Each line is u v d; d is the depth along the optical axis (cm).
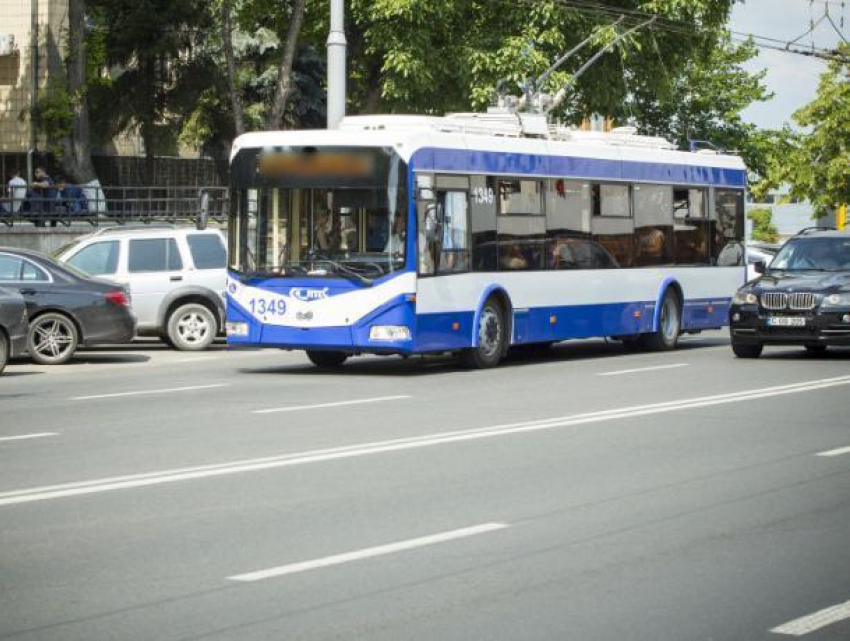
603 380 2128
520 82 4241
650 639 723
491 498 1118
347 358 2612
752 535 985
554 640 720
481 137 2334
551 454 1352
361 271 2172
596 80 4500
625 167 2714
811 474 1251
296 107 5672
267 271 2225
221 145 5741
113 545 938
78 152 4872
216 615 764
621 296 2697
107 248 2756
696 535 984
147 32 5478
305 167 2206
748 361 2522
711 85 5906
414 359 2588
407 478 1208
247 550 925
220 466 1264
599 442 1438
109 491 1137
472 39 4344
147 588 823
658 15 4269
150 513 1046
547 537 973
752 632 738
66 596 803
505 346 2388
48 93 5078
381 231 2170
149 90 5678
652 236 2798
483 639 720
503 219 2378
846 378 2155
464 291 2283
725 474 1247
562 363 2489
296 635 725
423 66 4250
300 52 5650
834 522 1033
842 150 6569
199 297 2788
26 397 1866
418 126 2245
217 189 4666
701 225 2964
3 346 2200
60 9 5888
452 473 1236
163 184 6544
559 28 4372
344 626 743
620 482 1199
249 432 1497
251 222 2239
